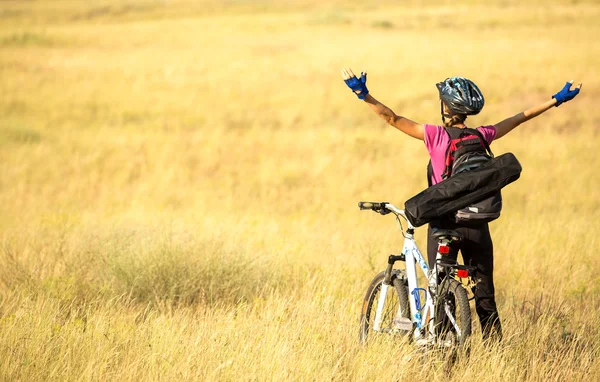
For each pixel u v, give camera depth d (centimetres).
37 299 2098
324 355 1675
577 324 2005
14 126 7694
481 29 16388
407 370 1584
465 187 1566
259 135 7444
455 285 1611
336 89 9794
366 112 8406
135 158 6631
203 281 2366
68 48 15362
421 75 10306
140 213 4016
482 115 7850
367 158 6359
